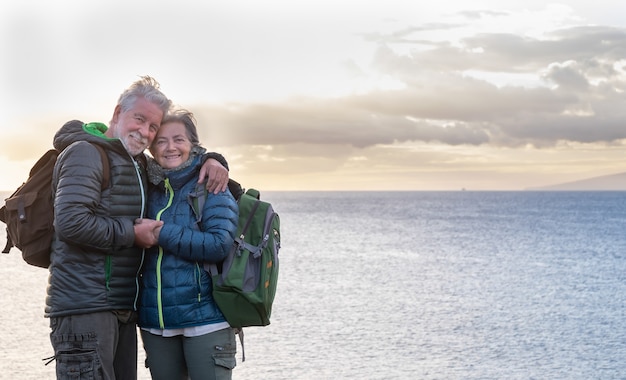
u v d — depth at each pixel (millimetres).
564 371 21156
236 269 4168
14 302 29188
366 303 33125
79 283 3908
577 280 46375
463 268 51250
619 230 107625
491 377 20094
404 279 43594
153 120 4074
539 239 85312
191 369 4254
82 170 3818
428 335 25875
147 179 4250
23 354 19031
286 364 20156
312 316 28812
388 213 168625
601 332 27766
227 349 4281
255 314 4211
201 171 4223
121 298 4059
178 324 4156
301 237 80375
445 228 104562
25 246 3977
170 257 4160
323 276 43844
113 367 4270
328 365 20266
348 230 95312
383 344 23703
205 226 4141
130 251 4062
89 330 3939
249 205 4355
